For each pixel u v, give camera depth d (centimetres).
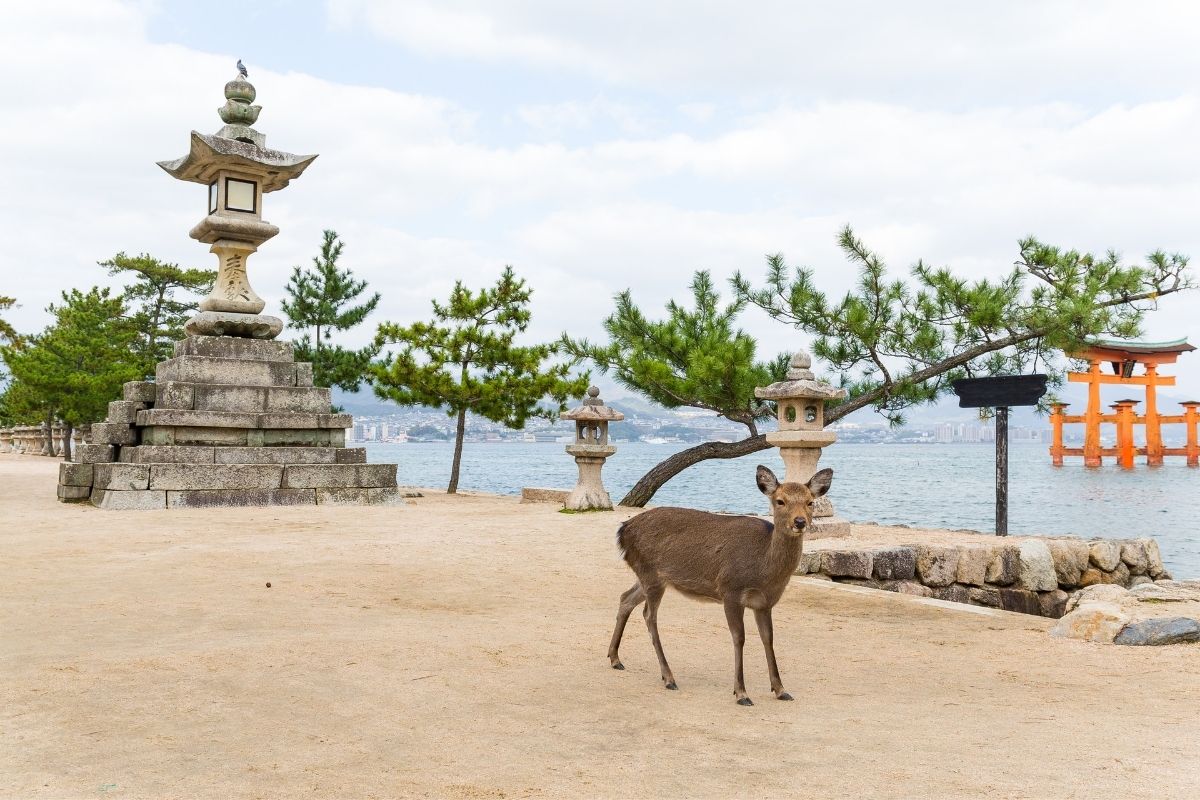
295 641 790
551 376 2870
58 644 772
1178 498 5722
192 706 593
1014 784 477
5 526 1667
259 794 448
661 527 716
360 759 503
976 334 2330
